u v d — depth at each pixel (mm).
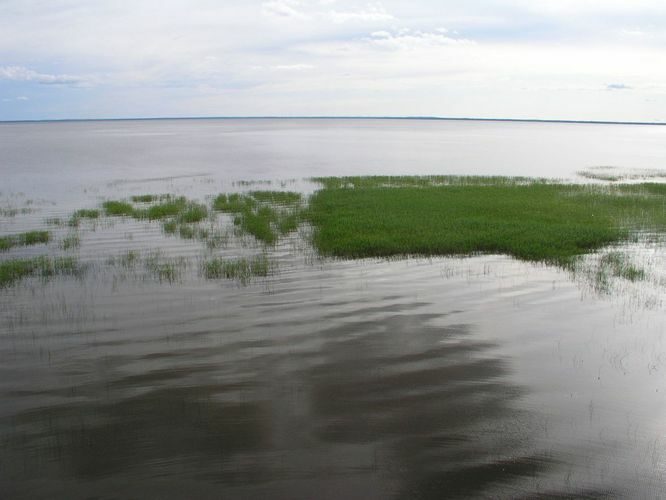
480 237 16875
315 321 10750
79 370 8742
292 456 6469
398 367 8750
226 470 6230
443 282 13234
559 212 21234
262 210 22719
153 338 9984
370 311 11289
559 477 6074
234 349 9469
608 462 6328
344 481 6020
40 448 6676
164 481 6062
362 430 6992
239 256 15789
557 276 13641
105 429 7074
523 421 7184
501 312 11203
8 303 12000
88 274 14172
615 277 13508
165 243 17672
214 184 34469
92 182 36125
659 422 7148
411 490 5871
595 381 8273
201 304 11805
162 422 7223
